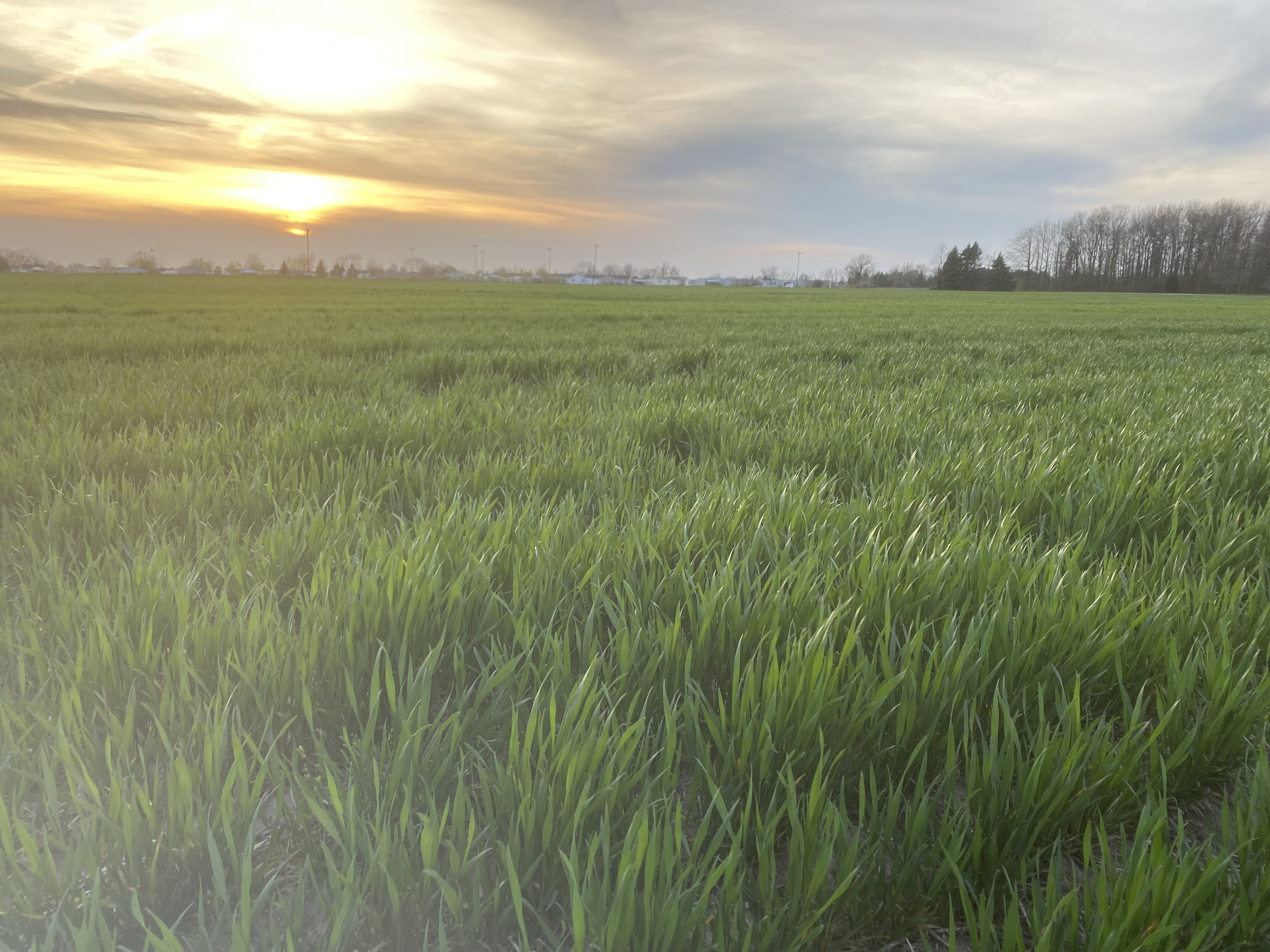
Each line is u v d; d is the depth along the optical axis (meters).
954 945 1.10
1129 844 1.61
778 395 6.91
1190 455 4.40
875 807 1.41
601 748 1.46
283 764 1.58
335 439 4.69
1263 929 1.23
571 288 77.38
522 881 1.34
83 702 1.82
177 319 20.36
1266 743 1.81
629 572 2.40
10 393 6.33
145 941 1.24
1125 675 2.04
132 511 3.18
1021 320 28.48
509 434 5.18
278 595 2.47
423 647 2.08
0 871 1.29
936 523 3.01
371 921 1.25
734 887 1.24
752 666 1.79
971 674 1.82
